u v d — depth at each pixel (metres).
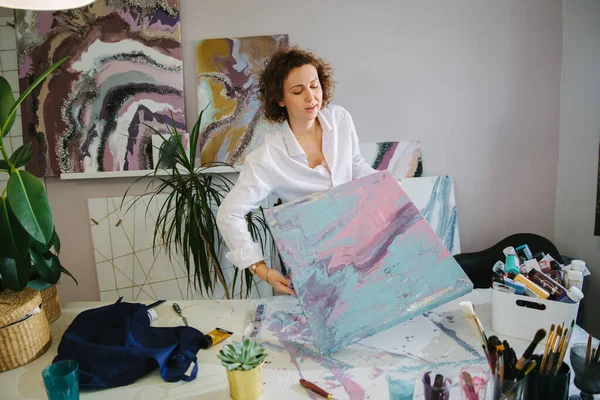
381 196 1.29
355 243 1.21
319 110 1.39
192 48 2.06
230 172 2.11
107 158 2.12
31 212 1.19
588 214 1.93
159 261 2.22
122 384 1.03
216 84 2.06
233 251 1.29
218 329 1.28
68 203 2.22
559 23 1.97
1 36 2.08
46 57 2.06
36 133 2.11
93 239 2.21
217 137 2.09
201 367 1.09
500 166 2.12
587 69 1.89
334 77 2.07
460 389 0.86
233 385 0.93
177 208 1.89
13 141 2.14
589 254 1.94
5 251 1.26
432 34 2.02
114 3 2.02
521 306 1.12
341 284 1.15
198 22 2.05
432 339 1.16
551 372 0.80
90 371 1.06
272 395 0.96
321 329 1.09
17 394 1.04
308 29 2.03
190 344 1.17
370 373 1.02
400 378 0.99
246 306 1.45
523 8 1.97
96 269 2.25
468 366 1.02
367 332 1.08
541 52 2.00
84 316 1.30
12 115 1.27
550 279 1.16
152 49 2.04
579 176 1.97
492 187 2.14
